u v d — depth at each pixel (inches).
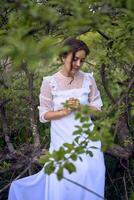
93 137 74.9
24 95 154.4
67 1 65.1
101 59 116.0
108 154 136.9
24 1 63.3
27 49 49.4
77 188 117.4
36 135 142.6
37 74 154.9
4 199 140.1
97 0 74.2
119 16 82.0
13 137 161.2
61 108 120.0
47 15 57.8
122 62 115.4
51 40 50.7
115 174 143.8
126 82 117.0
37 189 126.4
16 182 127.6
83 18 60.9
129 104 109.1
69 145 74.0
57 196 118.7
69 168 69.9
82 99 120.6
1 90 153.3
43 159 72.4
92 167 118.3
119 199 139.9
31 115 145.7
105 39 117.3
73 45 111.5
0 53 50.2
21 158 134.3
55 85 120.7
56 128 121.0
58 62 151.6
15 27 63.2
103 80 127.4
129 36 86.6
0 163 137.6
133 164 140.8
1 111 154.9
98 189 119.2
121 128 130.0
